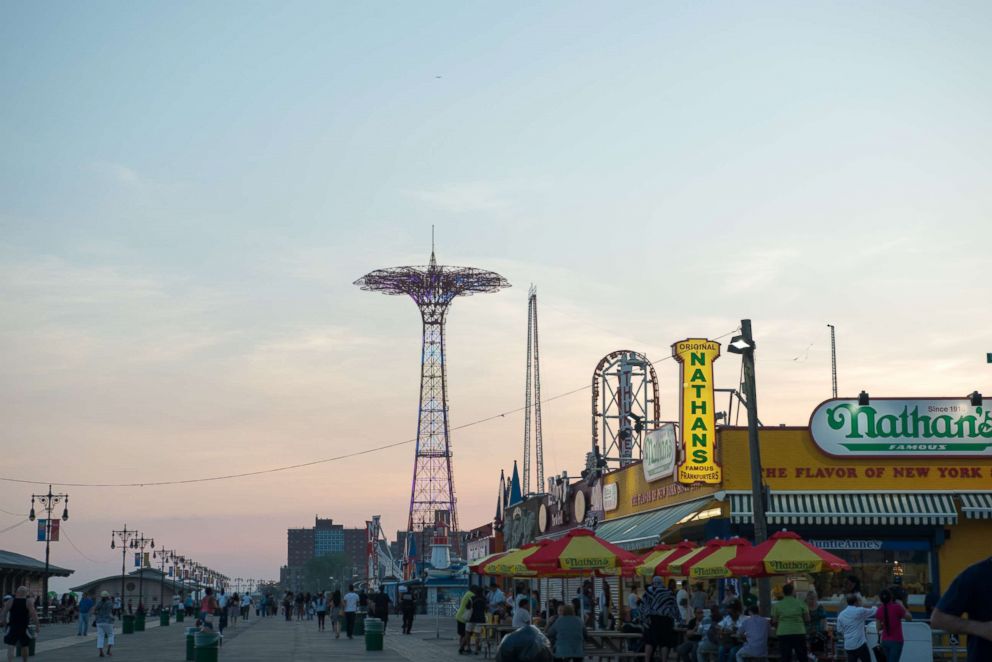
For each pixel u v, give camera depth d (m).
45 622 89.38
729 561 27.77
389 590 133.12
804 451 39.59
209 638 31.97
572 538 31.16
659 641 30.31
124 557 120.12
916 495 39.00
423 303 136.75
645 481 48.59
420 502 134.62
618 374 64.62
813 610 30.08
